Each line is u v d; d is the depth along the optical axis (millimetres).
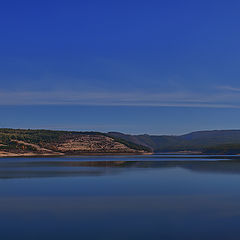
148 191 30422
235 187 32844
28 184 35688
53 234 17203
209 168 59219
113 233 17328
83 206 23750
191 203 24625
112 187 33219
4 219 20062
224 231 17531
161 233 17281
